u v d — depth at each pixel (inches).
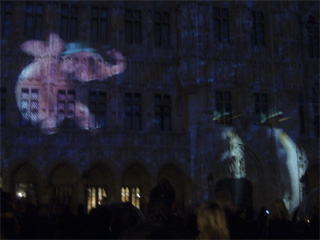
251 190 1224.8
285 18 1307.8
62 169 1139.9
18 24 1168.2
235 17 1282.0
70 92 1176.2
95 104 1184.8
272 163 1234.0
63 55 1176.2
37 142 1105.4
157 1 1263.5
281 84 1279.5
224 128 1218.6
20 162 1088.2
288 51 1294.3
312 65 1332.4
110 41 1214.3
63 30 1200.8
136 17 1250.0
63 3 1208.8
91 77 1184.2
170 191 203.0
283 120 1263.5
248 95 1246.9
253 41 1304.1
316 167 1288.1
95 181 1150.3
